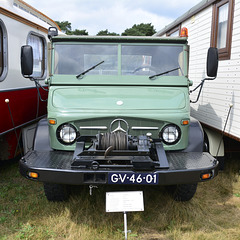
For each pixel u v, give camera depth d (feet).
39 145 12.00
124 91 12.79
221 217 12.12
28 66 12.52
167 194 13.60
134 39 13.47
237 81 13.73
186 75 13.53
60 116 11.37
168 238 10.59
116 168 10.16
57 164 10.50
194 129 12.60
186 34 13.61
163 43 13.67
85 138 11.41
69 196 13.15
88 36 13.35
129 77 13.35
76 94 12.42
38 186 14.82
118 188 14.05
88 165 10.11
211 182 15.33
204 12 17.99
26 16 17.25
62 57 13.48
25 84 17.19
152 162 10.14
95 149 10.45
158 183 10.09
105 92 12.65
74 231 10.81
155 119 11.43
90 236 10.53
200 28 18.60
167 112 11.59
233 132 14.02
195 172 10.28
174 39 13.50
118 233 10.69
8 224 11.30
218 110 15.76
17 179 15.74
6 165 17.76
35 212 12.19
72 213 12.06
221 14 15.89
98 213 12.11
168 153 11.72
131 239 10.44
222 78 15.38
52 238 10.44
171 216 11.85
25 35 17.01
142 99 12.17
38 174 10.22
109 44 13.53
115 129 11.53
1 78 14.43
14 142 16.20
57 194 12.31
